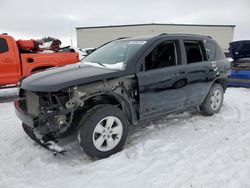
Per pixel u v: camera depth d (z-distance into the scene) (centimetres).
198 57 479
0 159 348
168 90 412
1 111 588
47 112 316
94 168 316
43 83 326
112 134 351
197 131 439
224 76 538
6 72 693
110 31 3744
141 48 390
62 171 316
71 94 321
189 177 293
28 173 313
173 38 433
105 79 342
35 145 389
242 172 302
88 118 327
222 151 357
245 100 679
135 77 370
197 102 484
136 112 386
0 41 683
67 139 402
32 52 766
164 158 340
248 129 449
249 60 838
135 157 345
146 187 277
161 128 455
